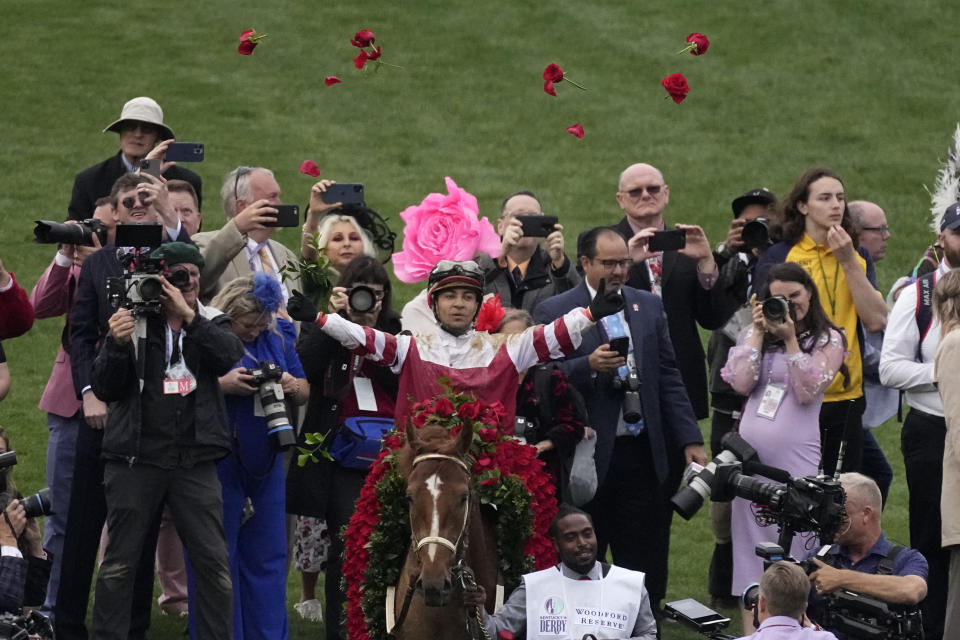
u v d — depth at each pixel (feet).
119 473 88.43
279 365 98.37
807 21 280.10
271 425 93.76
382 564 79.77
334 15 284.20
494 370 88.02
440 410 80.79
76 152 227.20
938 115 248.52
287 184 221.46
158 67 259.80
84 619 96.84
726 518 111.34
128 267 87.97
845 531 88.94
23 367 165.07
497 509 80.64
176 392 88.53
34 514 86.07
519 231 111.75
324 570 112.78
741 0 289.53
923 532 100.37
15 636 79.46
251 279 97.76
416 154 234.38
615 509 101.60
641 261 109.91
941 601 99.81
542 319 101.60
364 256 100.78
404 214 106.32
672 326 110.73
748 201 117.19
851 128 243.81
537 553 83.92
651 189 113.50
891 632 84.64
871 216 123.95
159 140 128.36
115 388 87.04
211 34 274.57
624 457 100.27
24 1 283.18
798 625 74.90
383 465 80.94
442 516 72.74
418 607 75.82
